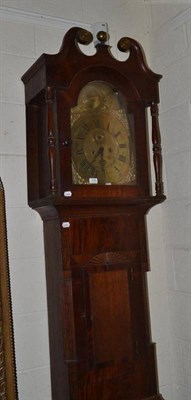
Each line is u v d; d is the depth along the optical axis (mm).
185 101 1502
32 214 1372
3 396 1171
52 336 1306
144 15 1680
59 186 1174
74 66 1211
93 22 1571
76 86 1223
